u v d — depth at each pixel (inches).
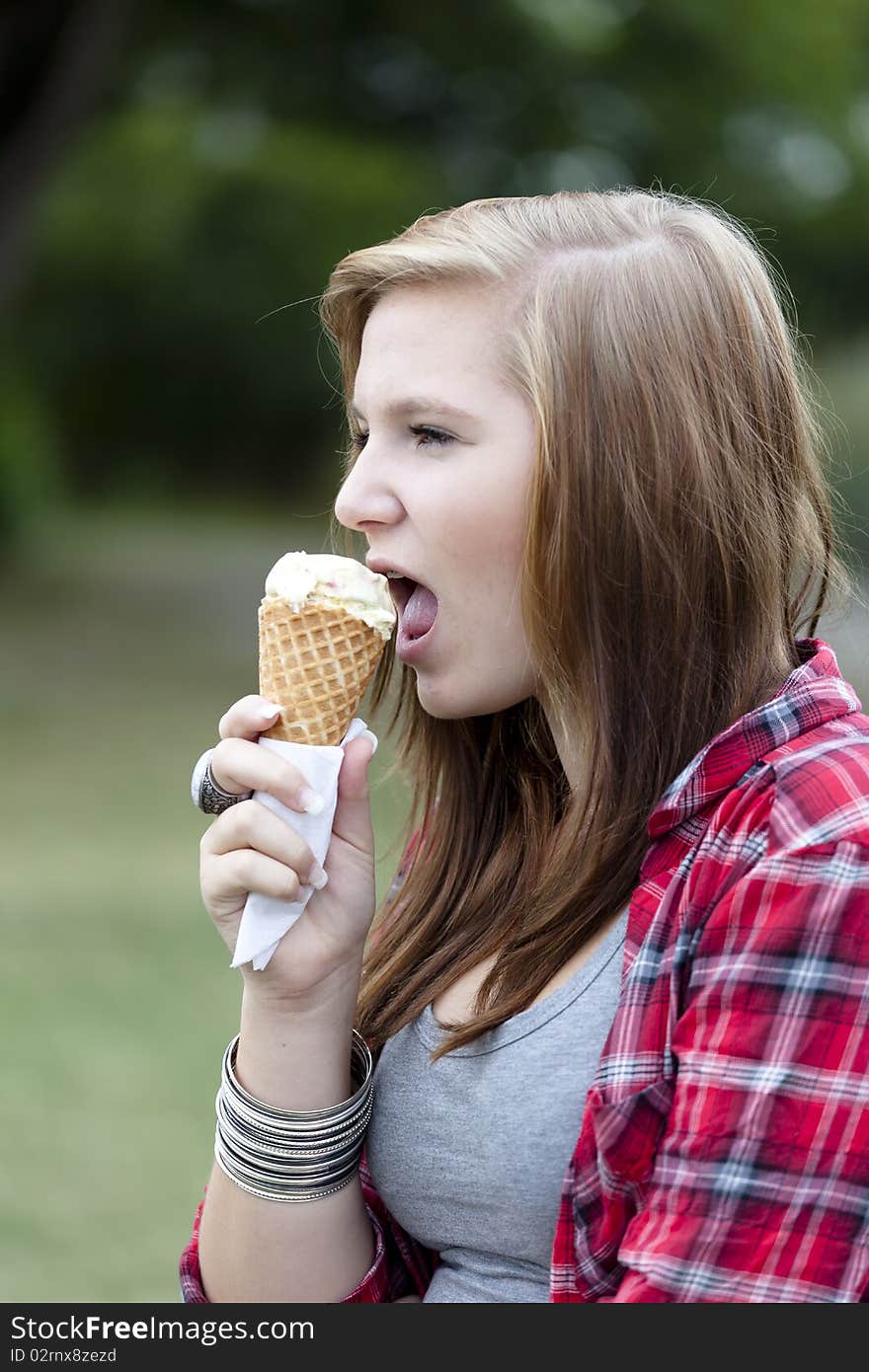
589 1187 55.2
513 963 62.8
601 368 61.2
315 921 65.9
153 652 617.9
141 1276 149.1
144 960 250.2
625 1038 55.4
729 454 62.3
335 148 1050.1
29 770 404.2
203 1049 212.5
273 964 65.3
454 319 63.7
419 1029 68.3
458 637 65.2
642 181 986.7
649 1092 53.4
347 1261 67.7
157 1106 192.2
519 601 64.1
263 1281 67.2
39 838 334.0
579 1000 61.0
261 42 839.7
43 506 962.1
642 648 61.5
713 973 52.7
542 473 61.1
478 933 71.9
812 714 58.4
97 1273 149.4
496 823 75.4
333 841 67.1
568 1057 60.5
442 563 64.2
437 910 74.1
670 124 932.0
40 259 1189.7
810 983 50.9
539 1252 60.9
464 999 68.5
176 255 1206.9
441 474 63.7
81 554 930.7
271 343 1250.0
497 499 62.9
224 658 613.9
